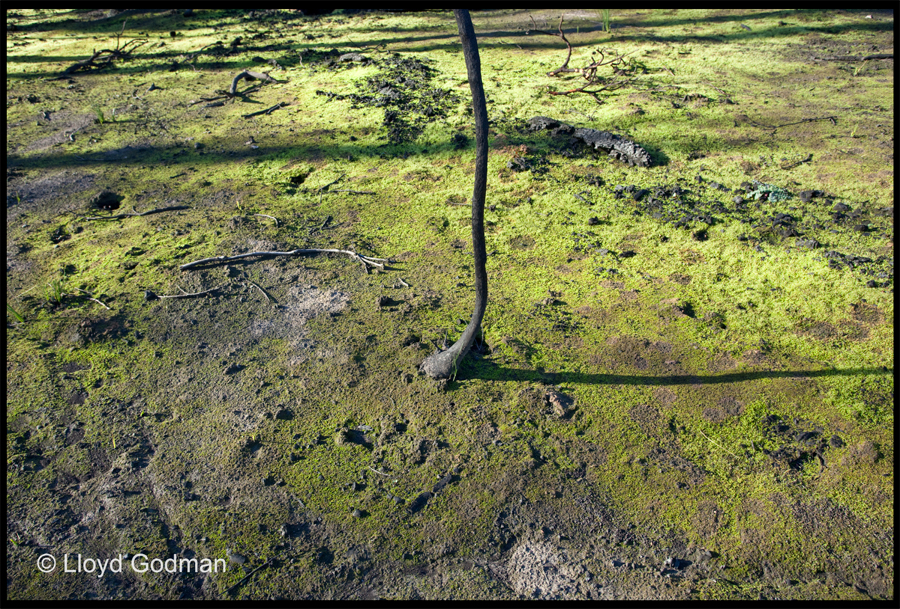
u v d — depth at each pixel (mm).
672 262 3316
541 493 2137
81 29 8328
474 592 1862
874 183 3881
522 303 3041
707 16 7777
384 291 3129
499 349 2748
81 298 3105
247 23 8242
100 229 3730
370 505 2104
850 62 6074
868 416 2371
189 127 5145
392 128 4855
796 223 3559
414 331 2842
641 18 7848
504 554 1969
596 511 2084
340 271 3293
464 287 3148
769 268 3223
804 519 2031
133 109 5551
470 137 4664
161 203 3986
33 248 3568
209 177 4305
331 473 2211
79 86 6180
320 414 2445
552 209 3807
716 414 2416
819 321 2865
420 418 2418
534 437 2336
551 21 7875
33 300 3107
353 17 8320
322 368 2658
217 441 2332
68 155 4684
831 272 3152
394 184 4152
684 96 5211
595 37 7090
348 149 4613
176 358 2721
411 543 1993
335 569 1924
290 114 5305
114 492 2148
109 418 2426
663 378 2586
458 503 2107
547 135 4652
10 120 5348
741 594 1839
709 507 2084
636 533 2018
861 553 1931
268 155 4582
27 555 1957
